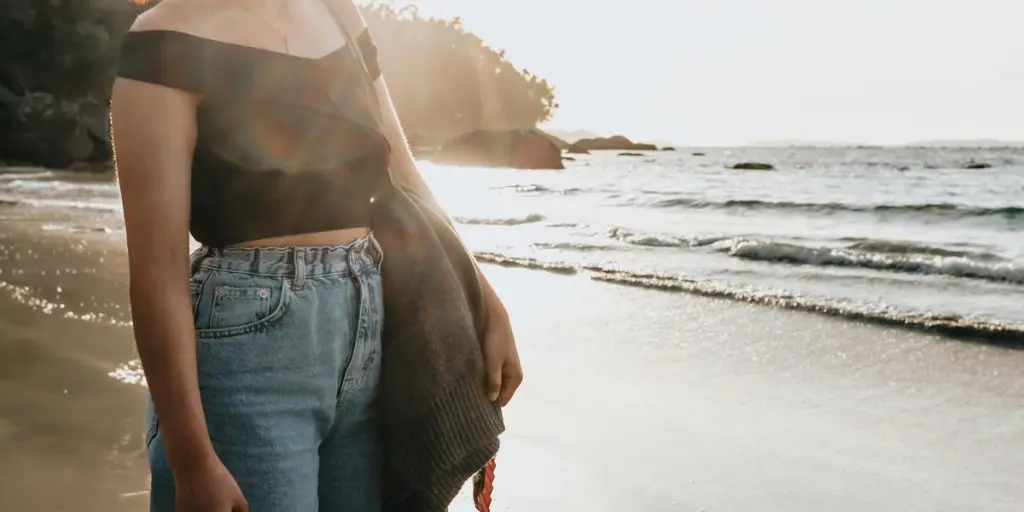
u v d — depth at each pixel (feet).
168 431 3.40
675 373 16.28
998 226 54.70
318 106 3.94
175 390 3.39
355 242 4.12
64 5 132.46
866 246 41.88
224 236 3.83
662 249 38.22
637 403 14.24
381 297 4.31
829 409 14.05
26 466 10.40
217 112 3.67
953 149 343.87
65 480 10.05
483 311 4.81
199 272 3.84
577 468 11.23
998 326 19.84
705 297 24.99
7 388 13.33
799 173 148.25
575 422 13.20
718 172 160.66
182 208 3.52
